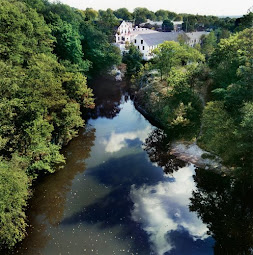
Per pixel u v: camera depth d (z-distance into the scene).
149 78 58.72
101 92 61.78
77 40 53.91
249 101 23.62
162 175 29.77
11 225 18.56
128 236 21.34
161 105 45.41
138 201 25.45
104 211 24.03
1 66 28.75
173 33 102.38
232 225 22.59
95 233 21.58
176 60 51.75
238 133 21.09
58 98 32.22
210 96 39.66
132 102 55.91
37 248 20.08
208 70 41.34
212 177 29.20
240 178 23.95
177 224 22.73
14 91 27.31
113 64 68.62
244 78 26.42
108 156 33.59
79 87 38.78
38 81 29.27
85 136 39.03
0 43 34.03
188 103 38.66
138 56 73.31
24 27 38.41
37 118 27.12
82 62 55.34
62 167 30.56
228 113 27.48
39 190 26.66
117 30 109.25
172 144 36.62
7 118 25.77
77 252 19.81
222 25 113.56
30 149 26.34
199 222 22.97
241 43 36.16
